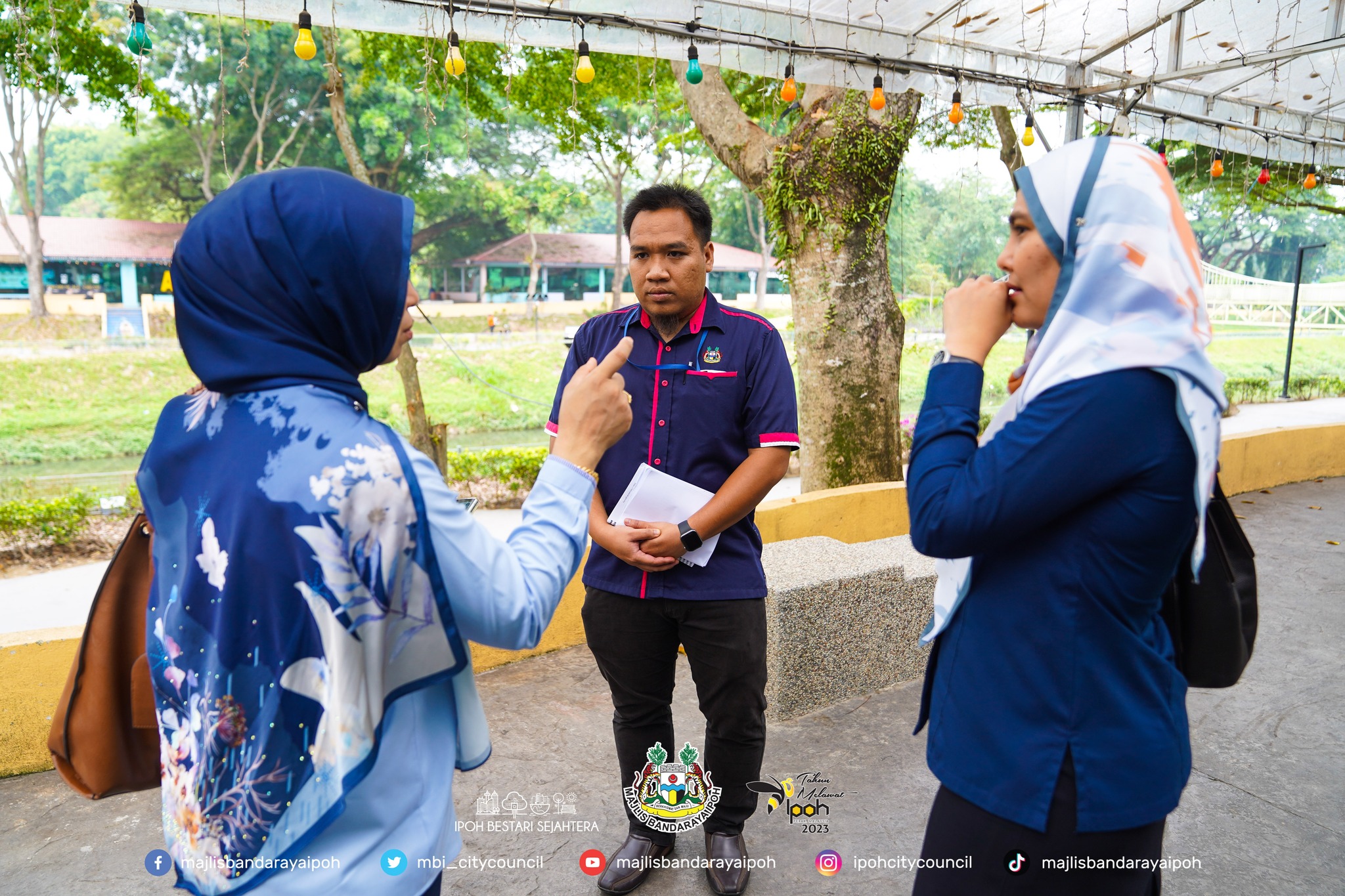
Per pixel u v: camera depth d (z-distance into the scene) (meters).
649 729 2.21
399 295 0.97
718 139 5.84
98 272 32.28
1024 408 1.08
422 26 3.64
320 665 0.88
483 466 9.84
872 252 5.50
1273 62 5.00
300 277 0.91
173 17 24.59
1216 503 1.33
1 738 2.77
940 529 1.08
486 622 0.97
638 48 3.99
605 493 2.15
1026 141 5.07
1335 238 45.75
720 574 2.05
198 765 0.93
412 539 0.90
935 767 1.22
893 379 5.66
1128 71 5.34
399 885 0.98
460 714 1.10
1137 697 1.09
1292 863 2.31
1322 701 3.33
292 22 3.46
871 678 3.37
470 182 32.50
